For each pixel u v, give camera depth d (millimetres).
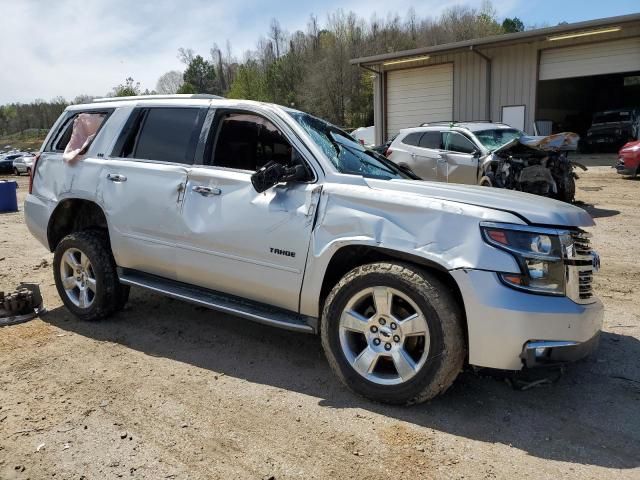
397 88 25141
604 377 3787
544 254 3092
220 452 2926
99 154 4875
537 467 2779
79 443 3006
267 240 3758
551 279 3104
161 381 3775
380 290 3314
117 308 4965
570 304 3105
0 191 14148
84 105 5273
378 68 25391
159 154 4527
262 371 3945
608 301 5383
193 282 4293
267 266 3787
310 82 62781
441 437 3055
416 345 3318
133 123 4777
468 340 3146
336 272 3713
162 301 5566
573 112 30781
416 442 3000
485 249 3076
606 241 8078
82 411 3352
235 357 4195
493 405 3416
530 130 21562
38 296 5250
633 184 14180
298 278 3654
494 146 11344
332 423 3205
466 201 3326
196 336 4629
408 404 3314
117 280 4844
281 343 4480
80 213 5242
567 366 3943
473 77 22672
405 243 3256
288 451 2932
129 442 3018
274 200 3770
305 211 3631
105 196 4676
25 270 7184
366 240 3361
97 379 3803
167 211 4277
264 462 2836
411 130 12586
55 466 2799
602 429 3141
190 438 3061
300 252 3627
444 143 11883
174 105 4594
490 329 3043
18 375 3857
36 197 5254
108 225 4660
